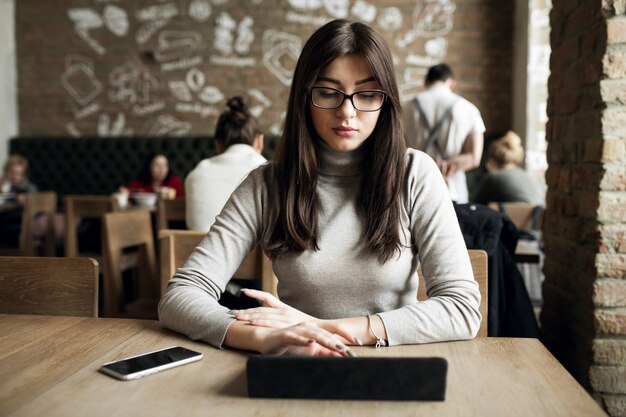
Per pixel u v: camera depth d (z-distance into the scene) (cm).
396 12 570
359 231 114
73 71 608
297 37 585
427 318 100
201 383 81
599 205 147
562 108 175
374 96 110
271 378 75
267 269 156
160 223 314
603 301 150
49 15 605
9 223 426
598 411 71
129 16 597
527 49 510
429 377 74
